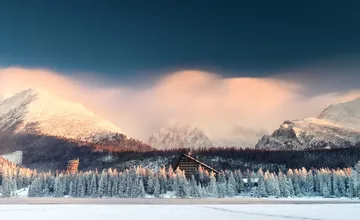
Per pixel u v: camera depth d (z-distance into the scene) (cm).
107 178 12562
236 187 12356
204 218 5403
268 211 6400
